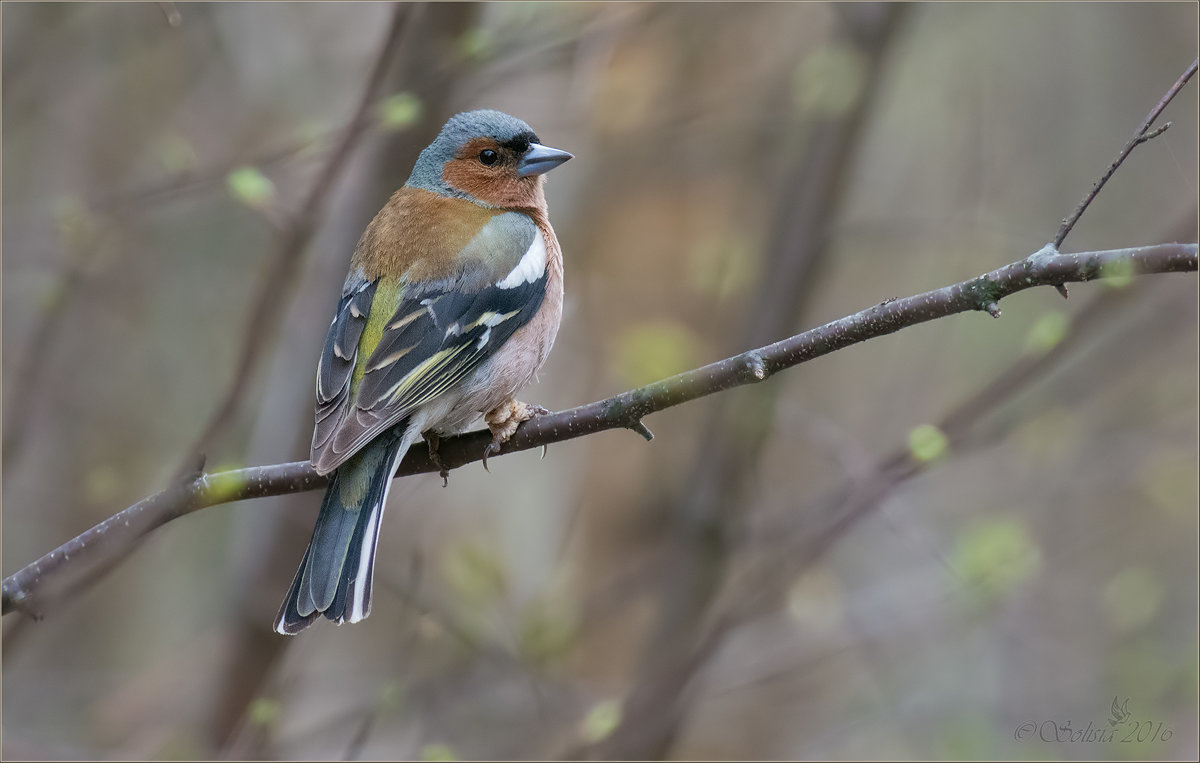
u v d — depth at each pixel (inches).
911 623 488.4
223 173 391.9
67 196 467.5
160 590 584.1
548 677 450.0
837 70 459.8
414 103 351.6
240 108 565.3
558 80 514.9
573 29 425.7
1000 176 612.1
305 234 343.9
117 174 564.7
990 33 609.3
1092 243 595.2
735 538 494.6
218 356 567.5
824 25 535.2
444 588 465.7
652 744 434.0
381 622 527.8
